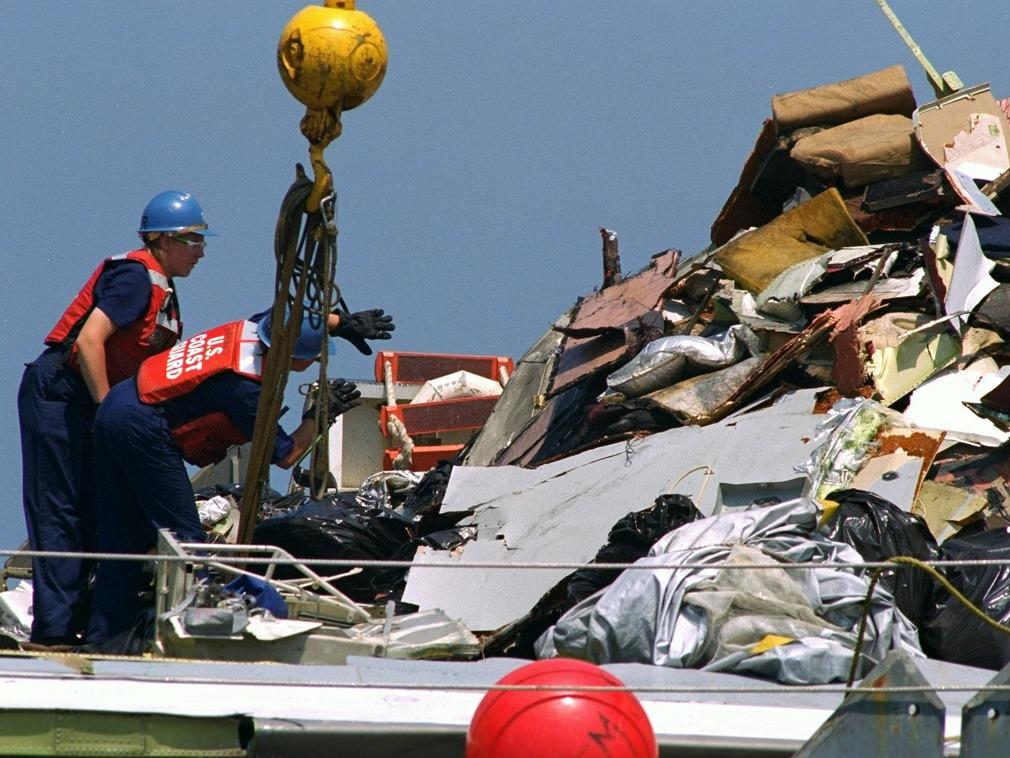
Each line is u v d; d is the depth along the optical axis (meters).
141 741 20.33
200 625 25.36
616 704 19.06
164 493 29.89
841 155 47.19
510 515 39.66
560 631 27.53
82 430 31.75
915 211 45.62
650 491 37.69
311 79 27.92
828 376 39.66
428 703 21.86
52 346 31.97
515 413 52.12
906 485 34.28
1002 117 48.84
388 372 65.31
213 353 30.31
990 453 35.72
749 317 43.19
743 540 29.16
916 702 19.92
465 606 36.50
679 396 41.47
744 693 22.52
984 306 39.56
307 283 29.20
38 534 31.14
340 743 20.36
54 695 20.91
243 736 20.58
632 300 48.78
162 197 32.47
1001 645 28.78
